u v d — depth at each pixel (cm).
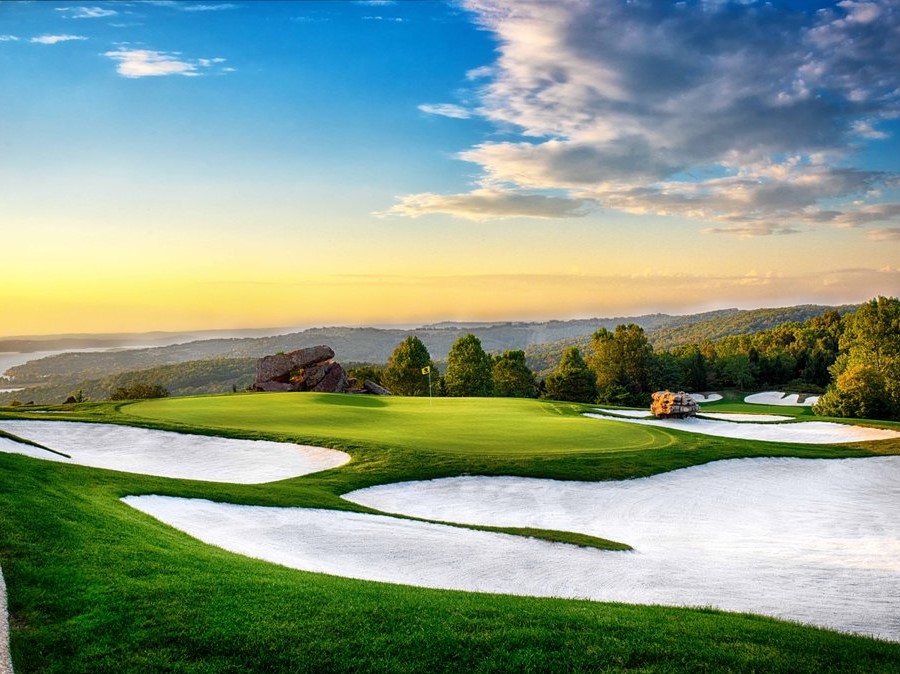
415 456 2847
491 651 961
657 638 1025
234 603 1063
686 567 1702
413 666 912
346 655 929
